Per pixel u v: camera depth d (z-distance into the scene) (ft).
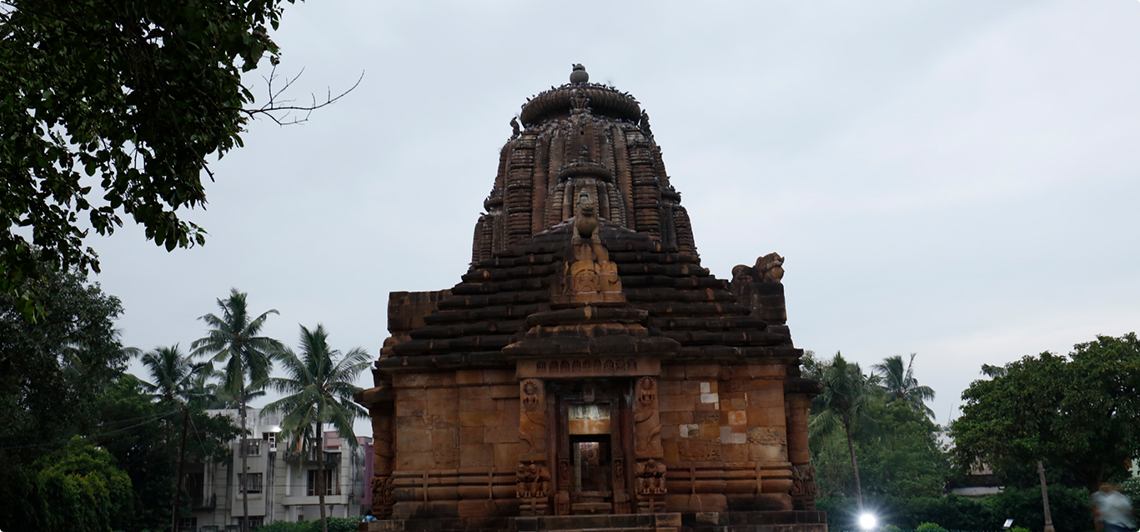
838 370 191.21
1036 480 219.00
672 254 78.89
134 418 213.05
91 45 37.19
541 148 157.28
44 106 40.55
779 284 81.97
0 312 108.47
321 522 196.44
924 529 184.24
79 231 43.96
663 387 69.26
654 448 64.18
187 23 35.88
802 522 65.87
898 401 249.96
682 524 65.16
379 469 76.79
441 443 68.95
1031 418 157.17
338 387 188.24
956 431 174.19
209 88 38.17
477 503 67.10
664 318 72.79
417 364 69.21
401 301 79.05
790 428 78.33
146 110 38.55
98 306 119.65
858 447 224.74
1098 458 154.40
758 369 70.69
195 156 39.24
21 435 117.29
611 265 68.54
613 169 153.58
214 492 240.53
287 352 185.88
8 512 134.62
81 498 165.78
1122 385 150.61
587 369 65.00
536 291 74.13
